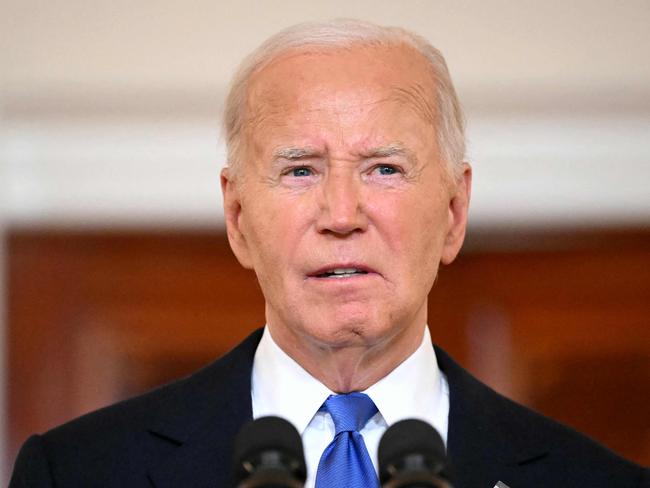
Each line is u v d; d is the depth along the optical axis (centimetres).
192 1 1384
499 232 1427
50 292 1433
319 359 775
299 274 746
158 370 1438
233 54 1383
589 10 1387
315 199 746
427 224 766
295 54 776
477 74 1388
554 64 1388
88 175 1416
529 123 1406
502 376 1432
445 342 1434
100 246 1438
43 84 1388
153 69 1388
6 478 1412
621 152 1407
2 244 1422
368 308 741
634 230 1423
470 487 770
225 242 1441
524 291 1436
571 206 1418
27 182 1415
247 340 834
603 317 1432
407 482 579
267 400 798
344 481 750
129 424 791
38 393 1427
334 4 1368
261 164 766
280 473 580
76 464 773
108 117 1406
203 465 773
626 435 1430
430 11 1380
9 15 1391
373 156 752
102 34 1391
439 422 806
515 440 793
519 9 1388
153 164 1412
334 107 755
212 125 1403
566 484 775
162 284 1441
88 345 1433
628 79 1386
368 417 784
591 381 1429
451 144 805
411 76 781
